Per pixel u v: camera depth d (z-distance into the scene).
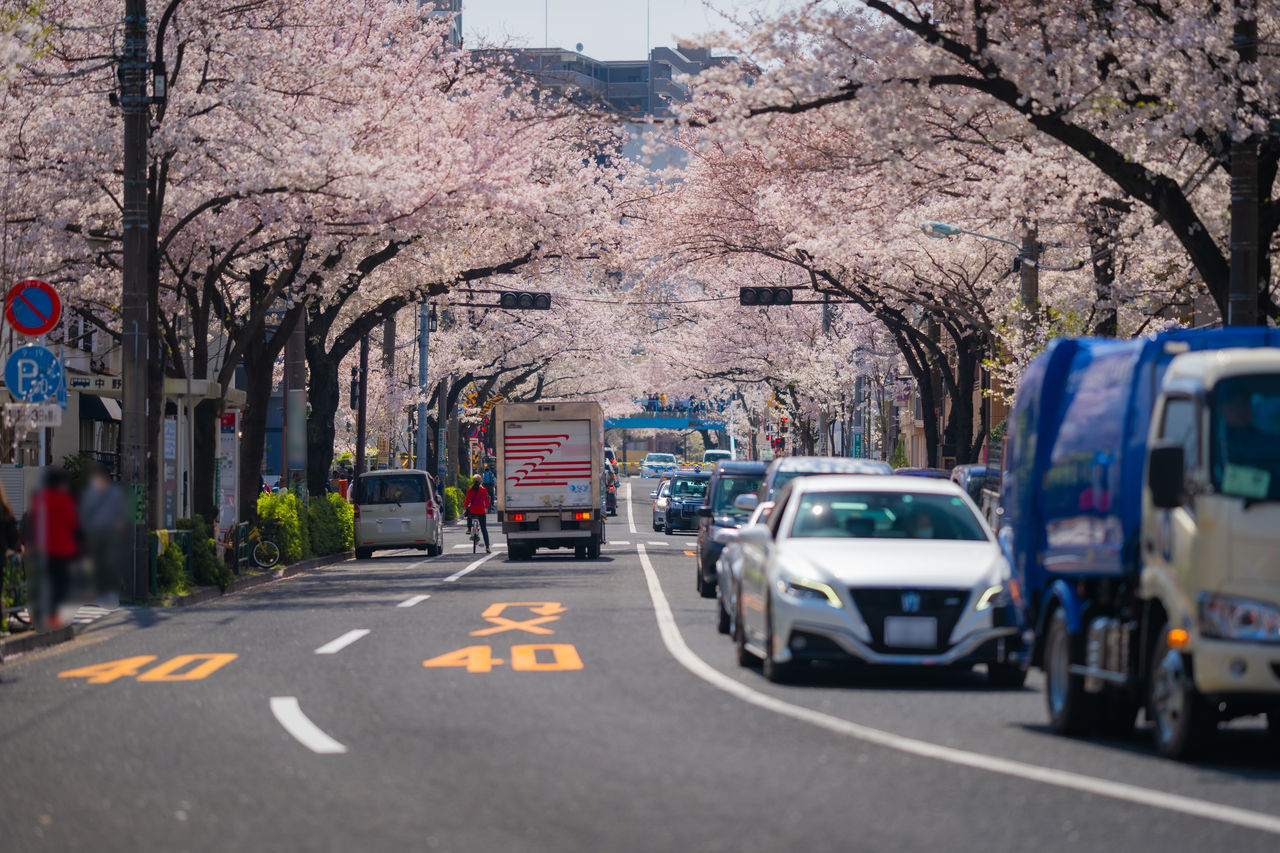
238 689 19.06
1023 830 10.72
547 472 57.22
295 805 11.73
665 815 11.23
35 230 39.72
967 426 67.06
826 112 34.31
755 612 20.64
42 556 24.70
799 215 50.75
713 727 15.58
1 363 42.28
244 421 49.94
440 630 26.97
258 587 42.19
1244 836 10.59
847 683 19.73
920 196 41.72
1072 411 17.48
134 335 36.25
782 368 103.94
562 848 10.15
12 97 40.00
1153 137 28.64
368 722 16.11
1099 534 16.12
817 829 10.73
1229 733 16.77
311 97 47.12
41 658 23.81
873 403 110.94
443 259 59.09
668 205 62.53
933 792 12.12
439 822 11.03
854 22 30.30
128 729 15.84
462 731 15.41
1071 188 37.53
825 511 21.16
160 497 38.38
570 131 59.09
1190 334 15.80
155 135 38.75
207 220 43.28
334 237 47.53
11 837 10.69
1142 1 29.70
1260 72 28.61
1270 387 14.03
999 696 18.77
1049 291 55.56
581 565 51.03
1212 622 13.69
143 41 36.38
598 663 21.62
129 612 33.16
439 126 51.03
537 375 131.38
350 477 97.62
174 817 11.34
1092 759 14.16
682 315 102.00
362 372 75.62
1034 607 18.19
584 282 69.38
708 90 32.03
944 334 89.00
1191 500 14.06
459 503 112.75
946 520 21.12
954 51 29.30
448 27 56.62
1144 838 10.49
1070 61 28.94
